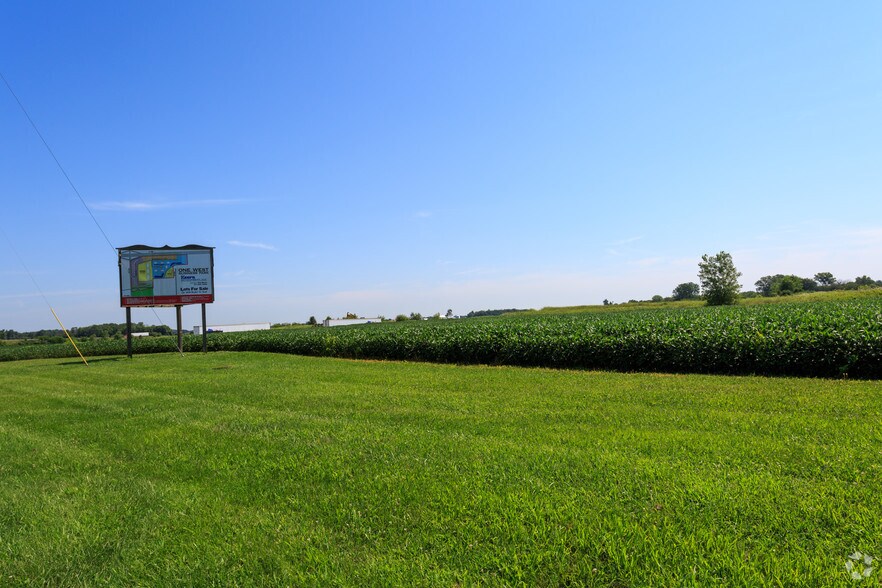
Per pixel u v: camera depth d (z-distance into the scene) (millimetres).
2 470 6121
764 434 6066
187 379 14781
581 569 3199
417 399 9938
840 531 3451
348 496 4645
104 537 4035
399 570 3305
